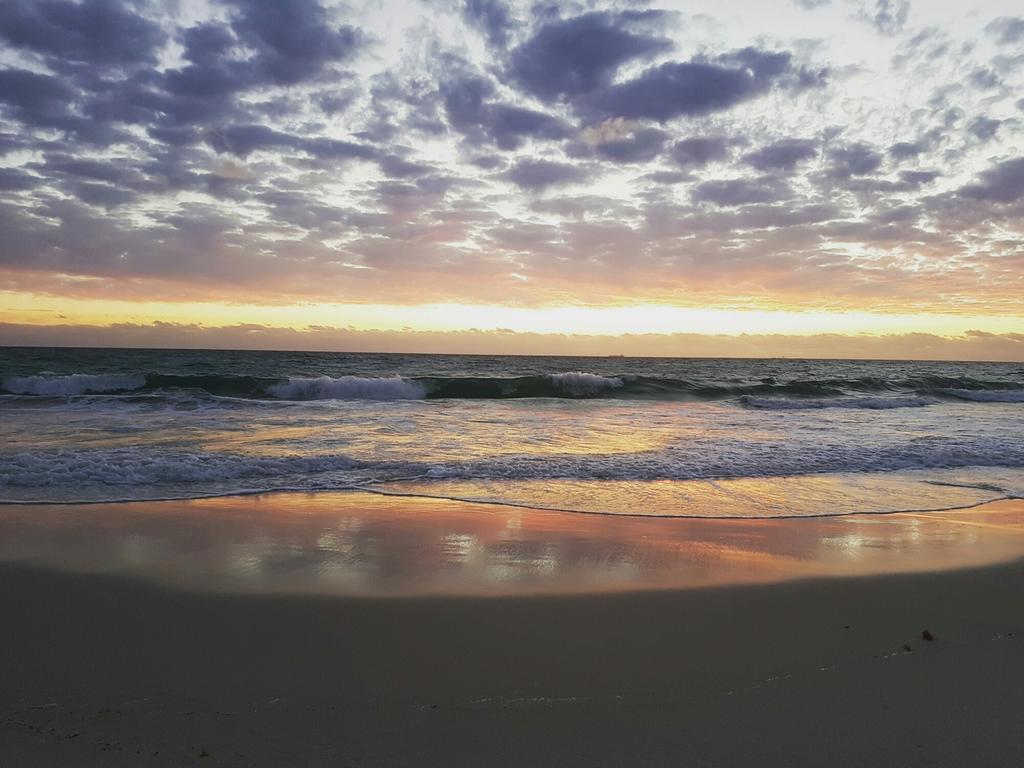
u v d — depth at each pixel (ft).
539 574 16.65
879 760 8.66
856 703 10.27
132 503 23.24
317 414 51.65
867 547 19.62
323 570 16.63
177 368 107.96
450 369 145.48
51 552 17.61
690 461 33.24
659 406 66.69
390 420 48.88
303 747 8.82
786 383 90.48
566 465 31.60
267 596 14.78
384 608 14.20
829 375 151.23
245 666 11.43
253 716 9.69
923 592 15.69
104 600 14.38
